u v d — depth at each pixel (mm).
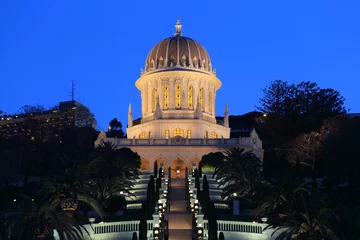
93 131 114875
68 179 43594
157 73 99938
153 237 37750
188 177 65562
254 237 40656
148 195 45125
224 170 53906
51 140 96562
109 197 50719
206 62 103812
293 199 37375
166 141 86750
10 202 58750
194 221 42906
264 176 56406
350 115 98875
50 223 37562
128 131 102188
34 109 122000
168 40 104438
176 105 98875
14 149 79688
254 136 86250
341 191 59031
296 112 93938
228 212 49219
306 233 34250
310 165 78375
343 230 30297
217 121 107375
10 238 32969
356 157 61375
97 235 41656
